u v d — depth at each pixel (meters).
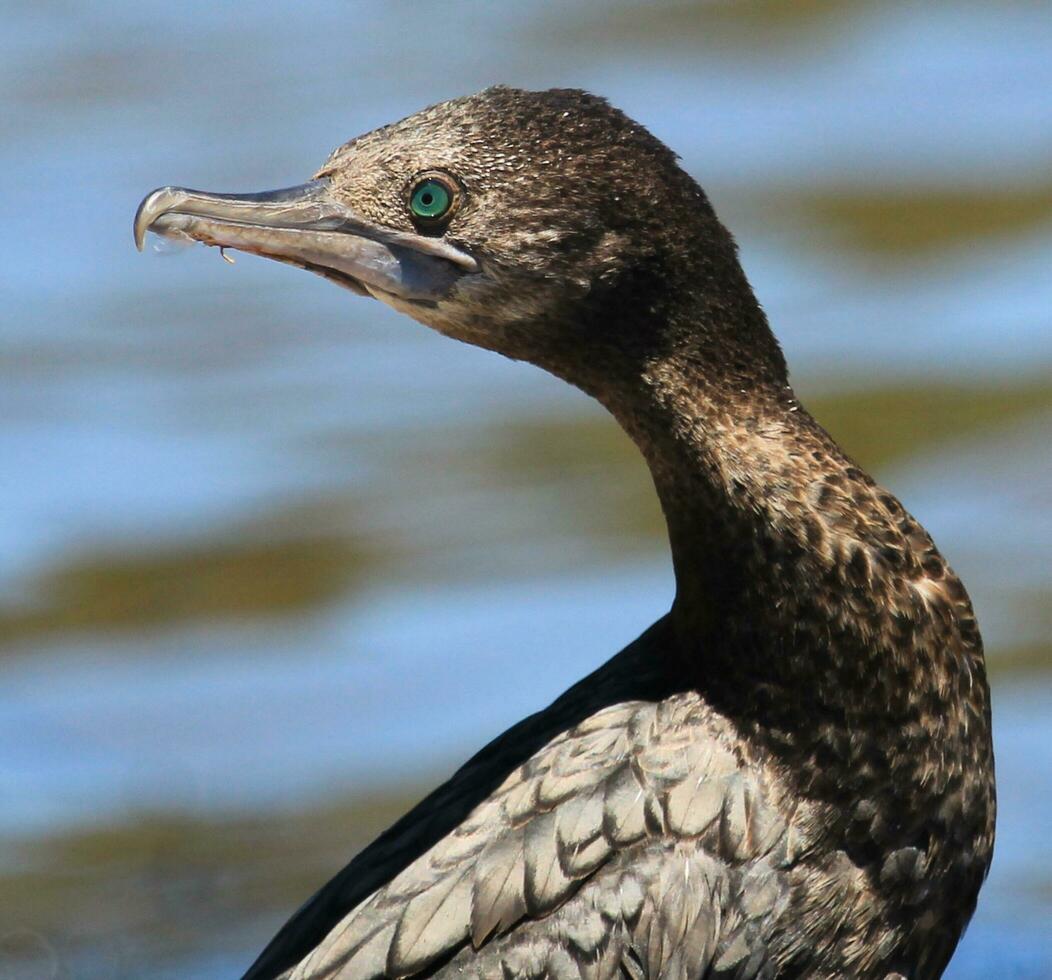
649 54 28.88
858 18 29.56
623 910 7.63
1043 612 17.14
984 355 21.33
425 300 8.00
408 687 16.62
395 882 7.77
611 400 7.98
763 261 23.39
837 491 7.75
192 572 18.45
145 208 8.12
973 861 7.96
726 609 7.81
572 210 7.77
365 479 19.55
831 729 7.70
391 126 8.12
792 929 7.75
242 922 13.80
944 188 24.64
